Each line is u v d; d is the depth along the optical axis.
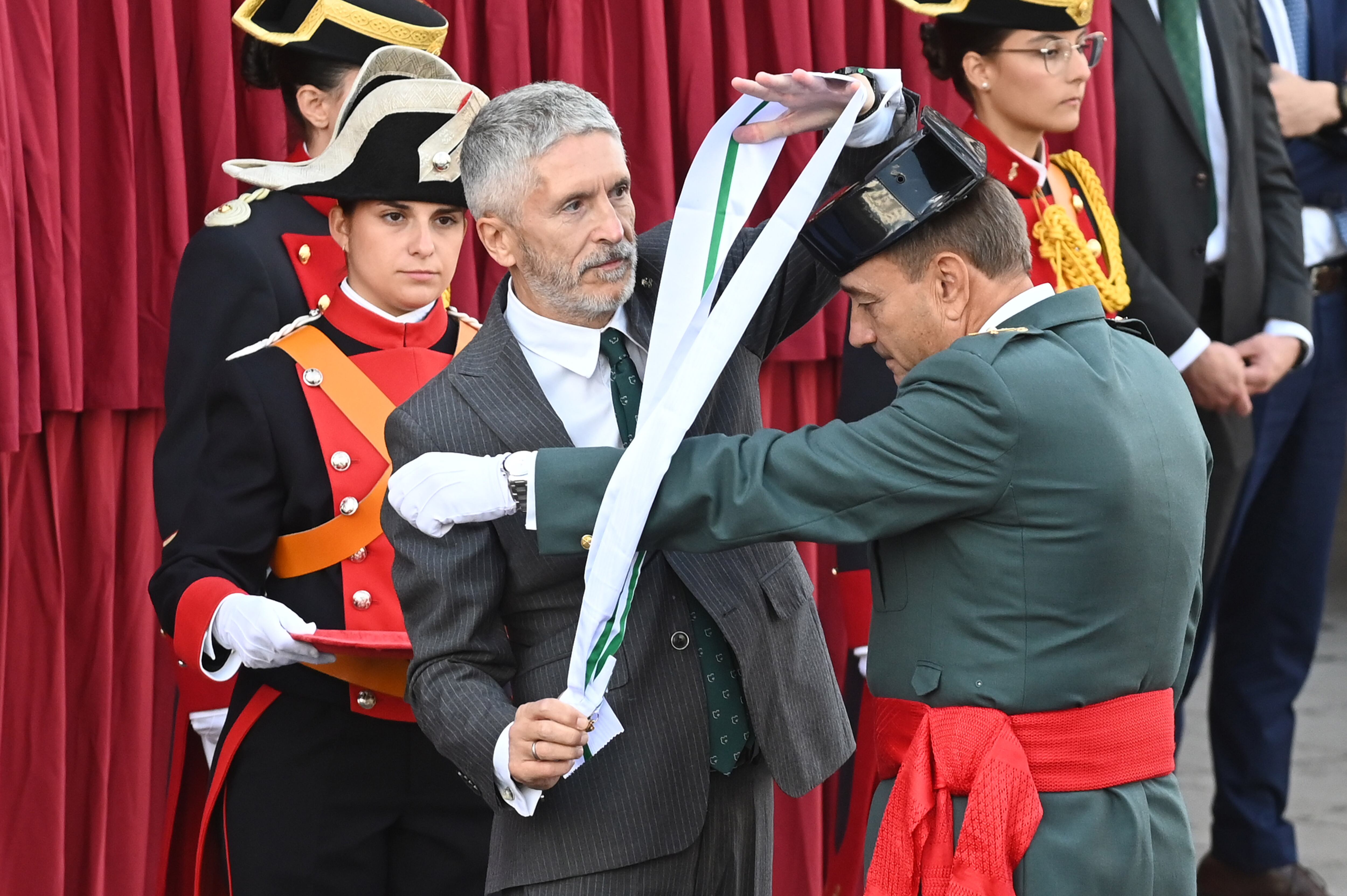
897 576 6.36
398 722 8.07
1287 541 13.58
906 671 6.30
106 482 10.05
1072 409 5.90
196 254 8.85
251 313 8.65
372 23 9.17
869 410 9.18
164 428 9.42
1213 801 13.67
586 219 6.39
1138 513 5.94
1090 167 11.35
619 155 6.48
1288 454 13.64
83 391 9.85
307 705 8.05
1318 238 13.62
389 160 7.79
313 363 8.10
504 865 6.67
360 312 8.28
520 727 6.02
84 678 10.02
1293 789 15.41
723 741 6.73
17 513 9.69
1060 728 5.98
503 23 11.02
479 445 6.50
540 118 6.35
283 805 8.00
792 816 12.12
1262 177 13.04
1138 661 6.08
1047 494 5.89
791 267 7.16
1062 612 5.96
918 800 5.97
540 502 6.08
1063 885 5.86
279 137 10.64
